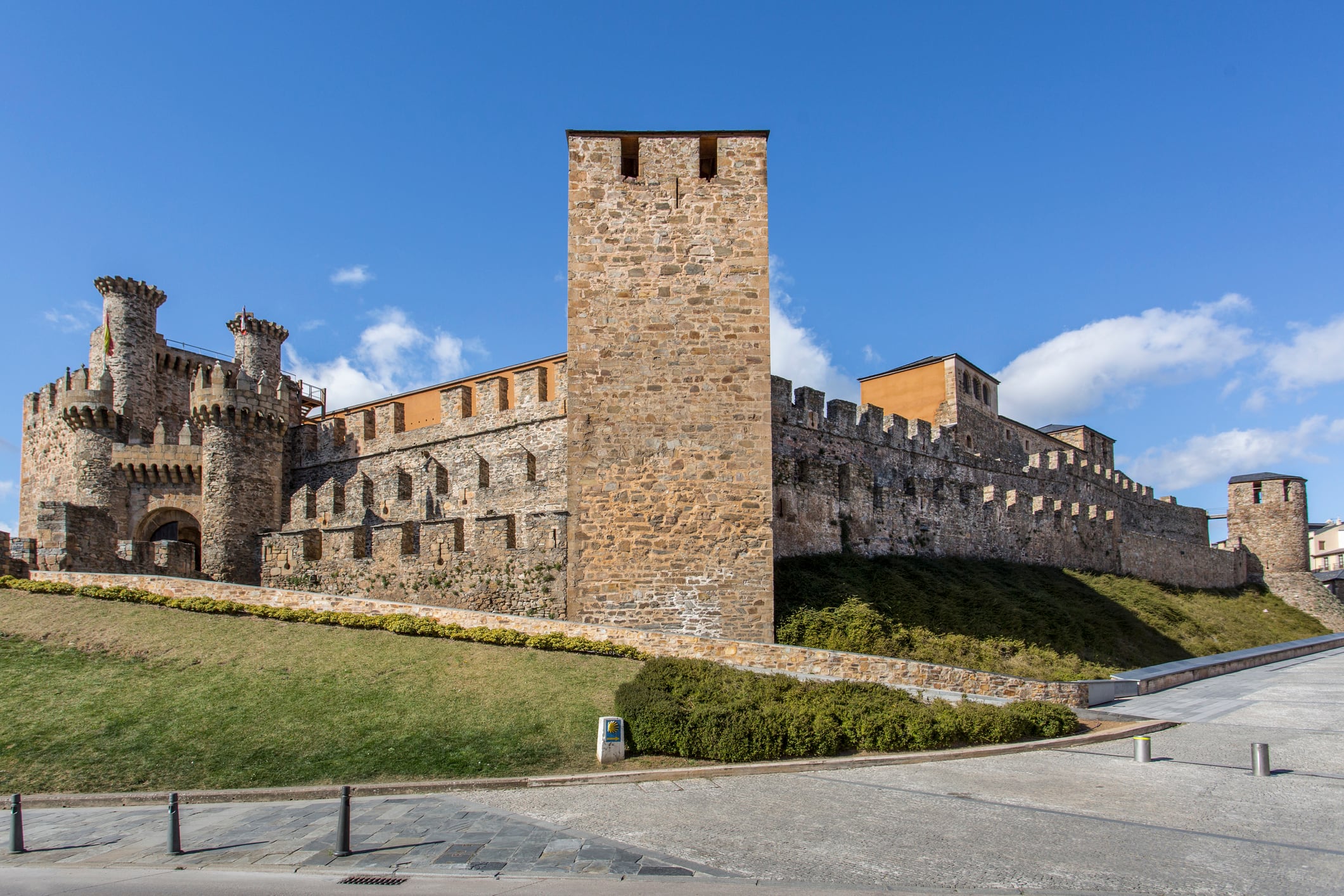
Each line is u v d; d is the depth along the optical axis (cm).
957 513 3703
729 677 1809
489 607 2533
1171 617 3750
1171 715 1933
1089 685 2069
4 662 2108
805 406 3275
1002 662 2317
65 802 1390
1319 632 5178
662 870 970
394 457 3662
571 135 2355
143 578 2667
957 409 4859
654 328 2295
